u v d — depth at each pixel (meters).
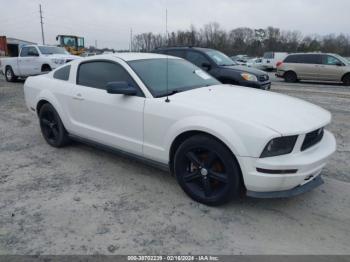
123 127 4.15
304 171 3.13
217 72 9.14
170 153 3.75
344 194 3.82
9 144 5.66
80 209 3.50
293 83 16.95
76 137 5.00
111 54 4.67
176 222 3.27
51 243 2.95
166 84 4.15
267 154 3.07
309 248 2.89
